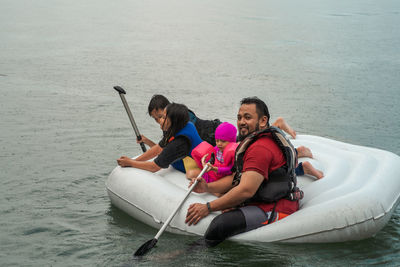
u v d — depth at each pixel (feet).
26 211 12.00
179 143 11.58
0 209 12.06
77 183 13.89
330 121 21.29
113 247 10.22
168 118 11.67
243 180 9.70
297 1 86.74
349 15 64.64
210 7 73.67
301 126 20.48
